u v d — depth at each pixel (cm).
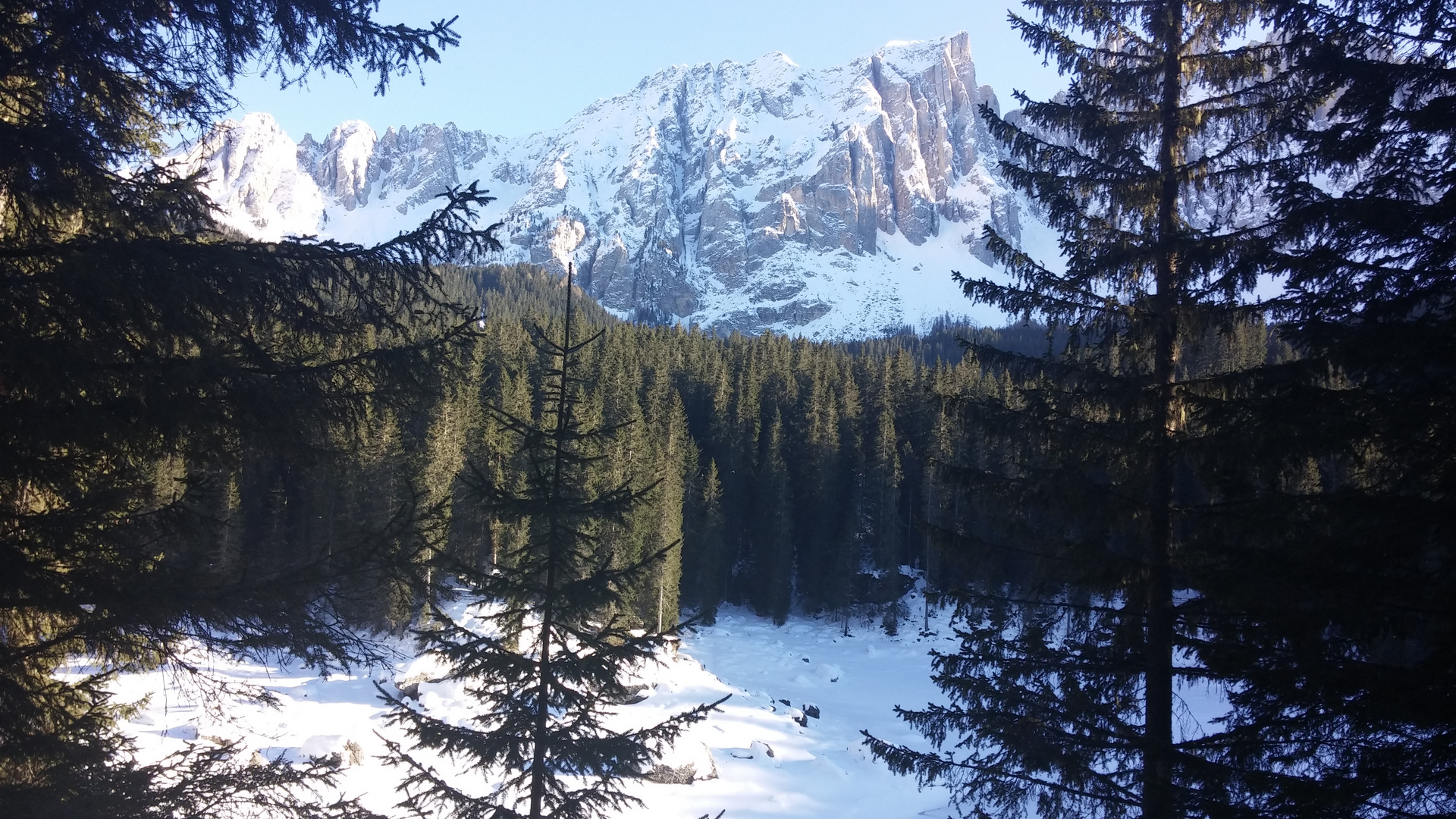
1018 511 1022
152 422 536
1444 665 714
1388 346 736
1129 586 963
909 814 2650
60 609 541
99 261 511
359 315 617
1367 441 771
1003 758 1016
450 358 631
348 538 625
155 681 2495
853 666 5231
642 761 912
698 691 3625
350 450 661
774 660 5138
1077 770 954
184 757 637
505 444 3641
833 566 6266
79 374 520
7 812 535
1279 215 875
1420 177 772
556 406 986
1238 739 861
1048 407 1006
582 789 905
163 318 541
